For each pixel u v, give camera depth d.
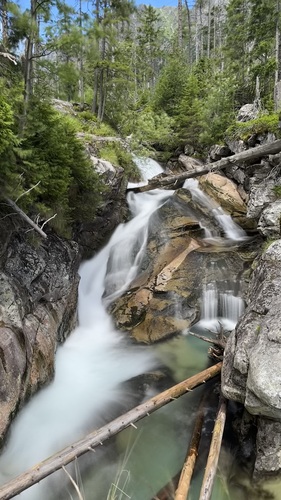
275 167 11.42
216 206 14.61
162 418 6.29
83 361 8.38
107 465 5.32
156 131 19.98
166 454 5.50
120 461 5.38
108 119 21.66
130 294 10.79
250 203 11.55
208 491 4.10
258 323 5.52
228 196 14.64
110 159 13.70
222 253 11.33
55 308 8.04
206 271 10.71
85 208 9.80
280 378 4.29
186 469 4.68
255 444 5.09
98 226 12.12
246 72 22.78
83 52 7.15
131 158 16.84
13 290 6.37
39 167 6.57
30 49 6.60
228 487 4.76
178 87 24.34
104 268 12.35
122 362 8.36
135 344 9.16
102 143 14.82
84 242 11.60
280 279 6.23
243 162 13.70
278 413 4.26
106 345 9.21
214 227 13.46
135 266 12.03
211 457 4.57
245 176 14.12
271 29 20.20
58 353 8.20
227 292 10.05
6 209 6.83
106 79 19.95
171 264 11.16
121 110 21.89
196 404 6.58
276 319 5.24
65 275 8.51
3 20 6.79
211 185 15.52
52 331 7.37
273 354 4.65
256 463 4.65
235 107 20.77
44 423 6.11
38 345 6.63
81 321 10.26
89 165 9.48
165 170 20.75
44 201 7.59
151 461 5.37
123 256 12.45
